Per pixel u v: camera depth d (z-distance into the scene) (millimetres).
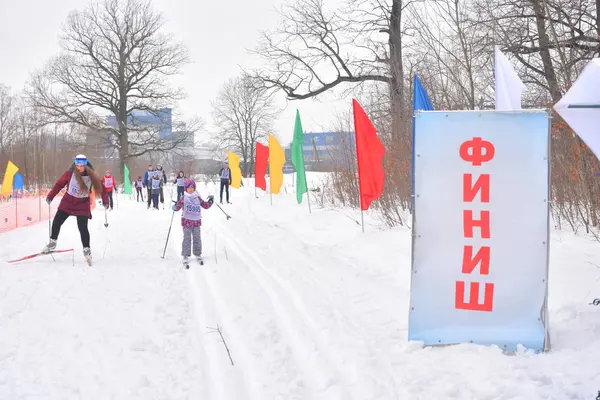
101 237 11750
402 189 11844
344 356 4402
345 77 21141
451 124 4402
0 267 8117
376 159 10312
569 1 9961
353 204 15047
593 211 7648
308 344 4758
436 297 4473
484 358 4086
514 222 4332
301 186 16484
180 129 45438
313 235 10969
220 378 4102
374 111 16234
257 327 5254
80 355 4539
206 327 5328
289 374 4125
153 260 8930
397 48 17547
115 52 43750
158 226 14086
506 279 4344
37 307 5914
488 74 11477
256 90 22891
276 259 8641
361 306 5809
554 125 8500
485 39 11219
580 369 3766
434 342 4477
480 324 4398
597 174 7195
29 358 4449
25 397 3732
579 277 5711
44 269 7969
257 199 21172
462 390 3607
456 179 4410
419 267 4496
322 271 7574
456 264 4434
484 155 4363
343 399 3658
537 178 4297
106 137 44219
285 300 6242
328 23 20578
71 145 41875
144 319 5535
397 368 4070
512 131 4324
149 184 21328
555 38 8125
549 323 4715
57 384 3959
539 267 4293
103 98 43438
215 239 11367
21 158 35781
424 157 4449
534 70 10852
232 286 6977
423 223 4469
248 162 58281
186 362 4422
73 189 8422
